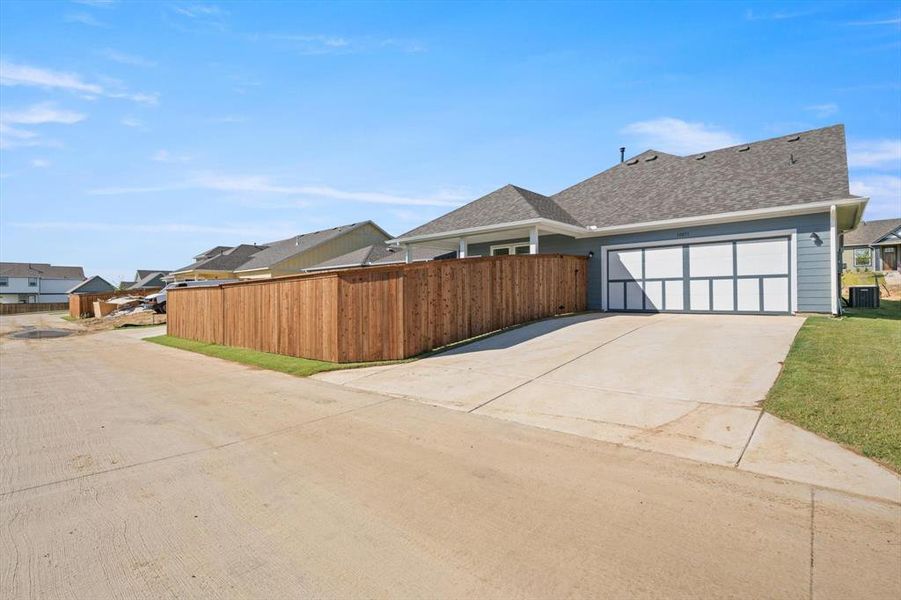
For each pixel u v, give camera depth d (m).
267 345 11.92
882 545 2.69
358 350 9.55
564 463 4.09
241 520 3.24
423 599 2.32
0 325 28.66
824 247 11.56
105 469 4.30
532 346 9.35
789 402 5.16
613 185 17.55
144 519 3.29
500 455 4.33
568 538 2.86
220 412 6.30
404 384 7.36
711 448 4.28
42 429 5.69
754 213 12.15
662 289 14.09
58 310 53.03
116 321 27.64
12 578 2.60
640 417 5.22
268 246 44.88
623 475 3.79
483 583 2.43
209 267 37.06
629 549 2.72
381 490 3.65
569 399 6.03
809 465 3.82
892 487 3.41
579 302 15.08
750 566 2.52
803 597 2.24
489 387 6.81
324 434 5.14
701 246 13.41
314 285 10.24
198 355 12.51
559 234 16.03
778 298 12.23
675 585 2.36
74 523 3.25
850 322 10.25
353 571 2.59
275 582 2.51
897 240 35.66
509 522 3.09
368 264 24.44
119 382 8.94
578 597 2.29
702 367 7.02
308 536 2.99
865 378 5.71
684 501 3.31
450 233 15.24
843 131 14.25
